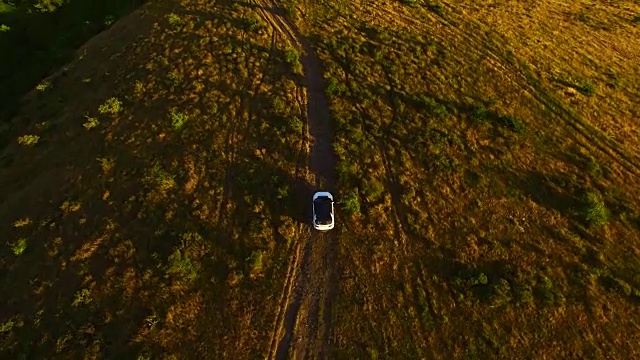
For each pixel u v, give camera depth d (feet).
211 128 122.93
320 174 114.01
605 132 128.57
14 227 112.06
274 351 90.17
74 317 95.55
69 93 144.97
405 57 140.15
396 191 111.55
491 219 108.06
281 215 106.63
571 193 112.98
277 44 144.66
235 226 105.40
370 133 121.70
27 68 173.99
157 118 125.59
